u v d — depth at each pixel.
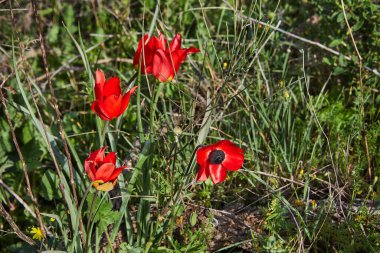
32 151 1.76
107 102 1.32
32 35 2.00
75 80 2.00
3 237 1.70
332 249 1.49
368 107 1.78
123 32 2.04
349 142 1.66
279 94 1.74
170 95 1.78
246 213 1.58
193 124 1.56
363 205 1.52
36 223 1.71
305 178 1.62
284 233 1.52
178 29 2.01
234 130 1.71
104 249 1.53
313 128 1.74
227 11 1.99
